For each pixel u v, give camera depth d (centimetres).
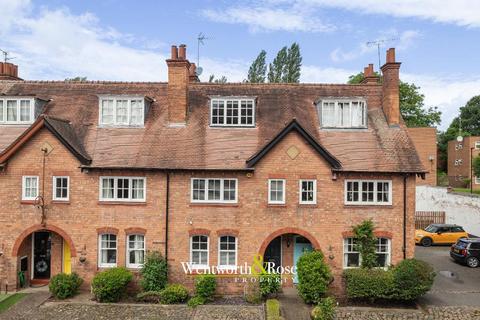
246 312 1653
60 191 1912
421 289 1691
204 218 1891
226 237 1902
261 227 1883
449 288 1962
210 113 2067
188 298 1798
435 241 2973
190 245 1891
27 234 1891
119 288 1756
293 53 6725
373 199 1898
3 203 1895
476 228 3191
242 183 1892
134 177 1908
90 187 1900
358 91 2269
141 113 2081
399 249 1881
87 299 1780
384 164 1898
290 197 1888
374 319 1609
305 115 2128
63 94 2244
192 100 2202
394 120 2078
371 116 2139
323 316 1546
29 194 1906
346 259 1897
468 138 5741
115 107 2080
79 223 1895
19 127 2047
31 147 1905
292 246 1964
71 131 2008
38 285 1970
